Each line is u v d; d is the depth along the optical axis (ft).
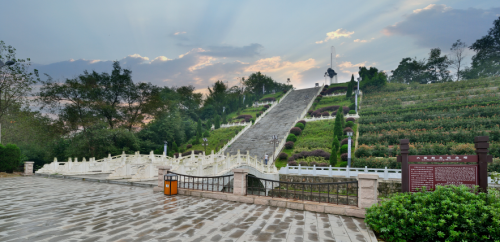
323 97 256.32
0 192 42.60
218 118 209.56
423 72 303.68
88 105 139.03
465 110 128.98
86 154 123.44
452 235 18.26
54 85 129.80
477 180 23.75
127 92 162.50
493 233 17.88
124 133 133.80
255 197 34.19
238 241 19.63
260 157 125.39
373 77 253.85
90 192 42.68
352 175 84.64
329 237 20.94
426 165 25.02
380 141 116.47
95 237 19.97
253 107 293.43
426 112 139.13
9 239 19.27
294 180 93.35
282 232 22.07
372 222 22.11
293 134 142.72
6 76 101.65
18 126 112.98
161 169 44.04
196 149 161.79
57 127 126.82
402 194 23.39
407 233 20.01
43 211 28.55
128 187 49.16
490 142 95.50
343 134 136.26
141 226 23.07
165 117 183.52
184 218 26.11
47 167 78.95
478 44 238.27
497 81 178.29
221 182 59.98
